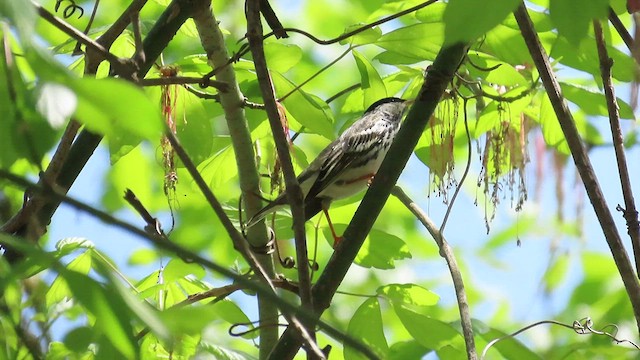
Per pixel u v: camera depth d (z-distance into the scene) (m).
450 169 9.30
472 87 9.98
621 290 13.61
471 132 12.23
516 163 9.62
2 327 5.75
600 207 7.57
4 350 5.71
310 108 9.19
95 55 7.26
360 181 11.55
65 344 5.42
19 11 3.72
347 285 16.33
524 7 7.79
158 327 4.39
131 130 3.99
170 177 8.73
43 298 6.50
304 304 6.58
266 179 12.89
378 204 7.72
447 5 4.15
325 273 7.72
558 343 13.83
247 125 9.44
